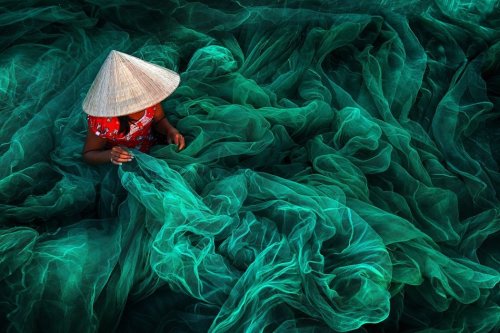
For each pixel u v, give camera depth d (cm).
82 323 259
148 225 285
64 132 330
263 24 395
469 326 272
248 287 260
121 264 277
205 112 338
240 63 383
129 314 276
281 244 274
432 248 287
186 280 266
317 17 400
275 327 260
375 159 321
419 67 373
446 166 340
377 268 262
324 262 277
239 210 293
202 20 394
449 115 353
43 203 300
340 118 337
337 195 296
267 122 330
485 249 307
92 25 384
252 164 329
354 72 380
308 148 336
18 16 368
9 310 262
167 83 288
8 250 271
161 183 289
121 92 276
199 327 266
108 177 312
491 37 397
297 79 372
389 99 358
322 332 259
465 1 416
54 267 269
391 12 408
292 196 294
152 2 389
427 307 283
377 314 255
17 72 349
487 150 352
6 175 309
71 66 362
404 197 316
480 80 374
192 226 277
